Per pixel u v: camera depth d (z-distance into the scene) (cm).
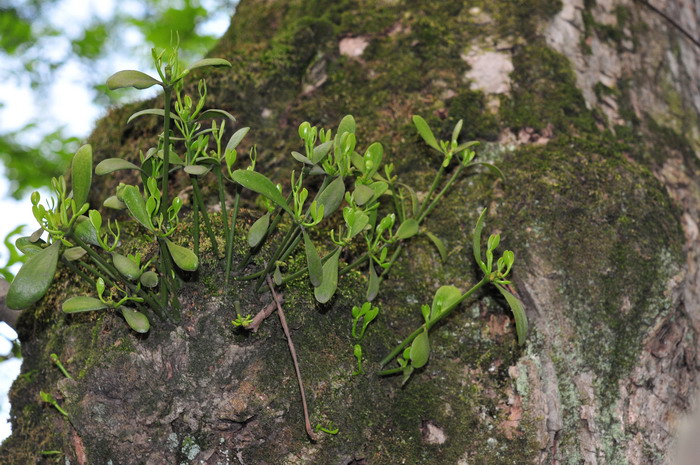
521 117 145
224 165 144
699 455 134
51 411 134
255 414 125
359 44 154
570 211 137
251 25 170
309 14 161
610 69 156
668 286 136
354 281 133
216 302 125
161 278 123
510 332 132
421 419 129
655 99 158
